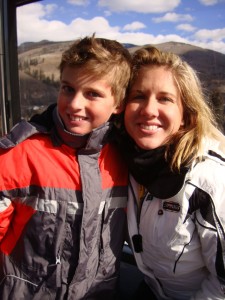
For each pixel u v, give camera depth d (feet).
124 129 3.79
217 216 3.31
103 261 3.71
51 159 3.33
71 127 3.24
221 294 3.44
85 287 3.56
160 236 3.60
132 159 3.60
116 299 4.09
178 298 3.94
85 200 3.34
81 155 3.37
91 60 3.10
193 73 3.64
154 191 3.49
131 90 3.54
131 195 3.86
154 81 3.41
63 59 3.28
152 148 3.48
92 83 3.15
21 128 3.34
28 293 3.45
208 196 3.31
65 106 3.21
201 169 3.38
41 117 3.55
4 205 3.28
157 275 3.94
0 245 3.59
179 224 3.45
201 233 3.42
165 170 3.43
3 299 3.46
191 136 3.49
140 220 3.76
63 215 3.33
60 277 3.42
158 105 3.43
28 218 3.36
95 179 3.44
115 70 3.25
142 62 3.52
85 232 3.40
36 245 3.40
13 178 3.21
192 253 3.59
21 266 3.48
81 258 3.42
